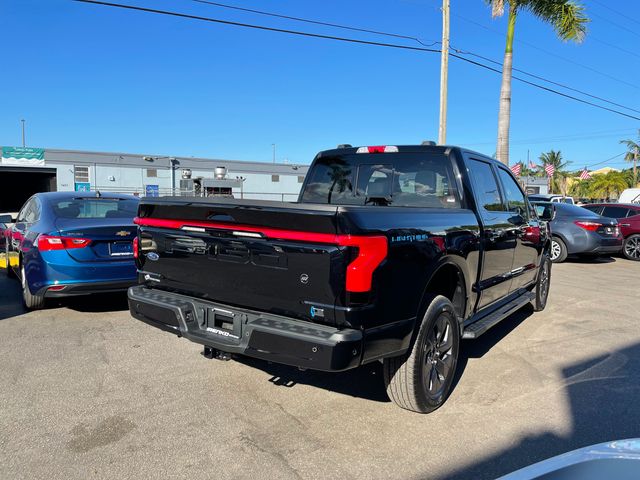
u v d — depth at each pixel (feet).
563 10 49.34
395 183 15.90
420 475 9.46
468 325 14.24
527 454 10.27
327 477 9.34
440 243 11.65
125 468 9.50
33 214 21.95
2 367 14.46
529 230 19.26
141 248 13.10
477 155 15.96
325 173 17.66
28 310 20.74
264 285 10.37
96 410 11.85
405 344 10.70
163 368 14.55
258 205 10.07
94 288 18.72
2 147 101.76
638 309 23.80
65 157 107.04
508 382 14.23
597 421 11.82
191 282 11.83
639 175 191.72
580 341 18.33
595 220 39.63
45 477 9.18
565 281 32.07
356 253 9.36
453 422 11.65
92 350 15.97
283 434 10.90
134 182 113.80
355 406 12.36
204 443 10.44
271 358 9.99
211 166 123.03
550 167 100.32
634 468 5.65
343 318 9.47
